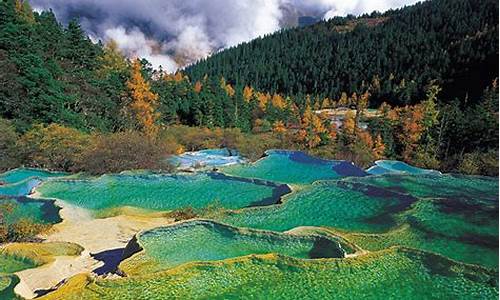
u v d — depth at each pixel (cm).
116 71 6431
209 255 1638
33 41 4722
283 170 3378
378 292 1270
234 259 1402
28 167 3578
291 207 2222
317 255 1605
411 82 10425
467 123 5462
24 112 4053
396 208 2195
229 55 17238
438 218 1986
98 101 5125
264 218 2103
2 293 1366
